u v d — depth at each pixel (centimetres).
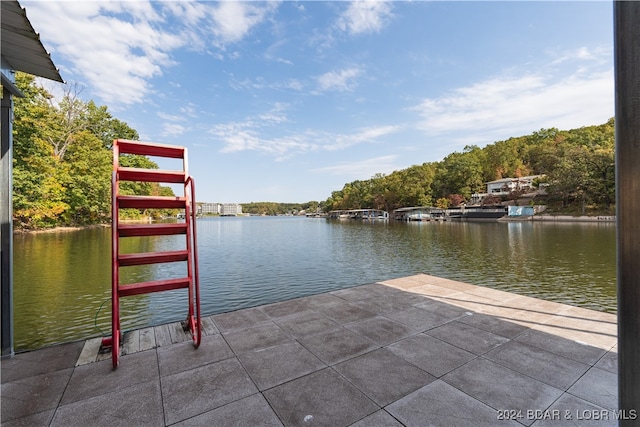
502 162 5669
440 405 181
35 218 2127
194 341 270
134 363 233
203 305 777
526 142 6406
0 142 242
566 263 1206
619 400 96
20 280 980
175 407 181
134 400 187
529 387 198
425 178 5806
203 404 183
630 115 92
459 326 301
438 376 212
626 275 94
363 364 229
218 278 1075
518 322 311
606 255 1345
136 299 806
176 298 825
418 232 2886
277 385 203
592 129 5262
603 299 759
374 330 293
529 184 4762
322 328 298
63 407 181
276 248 1927
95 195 2628
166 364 231
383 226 4103
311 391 196
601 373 213
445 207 5394
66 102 2708
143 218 4047
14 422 167
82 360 238
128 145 291
